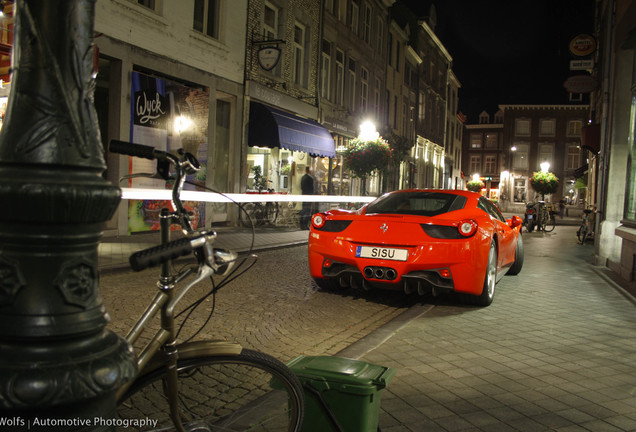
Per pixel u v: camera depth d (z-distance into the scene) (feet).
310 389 6.73
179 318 15.58
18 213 4.01
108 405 4.52
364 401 6.57
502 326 15.92
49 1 4.19
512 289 22.80
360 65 80.43
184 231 5.98
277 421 7.27
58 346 4.19
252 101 51.06
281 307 17.92
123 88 35.06
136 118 36.32
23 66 4.21
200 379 6.71
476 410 9.54
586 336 15.08
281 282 22.54
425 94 128.67
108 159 35.37
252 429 7.06
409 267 17.33
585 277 27.17
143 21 36.47
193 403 6.72
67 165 4.20
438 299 19.99
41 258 4.13
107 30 33.50
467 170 244.01
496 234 19.57
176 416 5.97
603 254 31.58
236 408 7.11
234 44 47.60
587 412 9.64
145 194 23.32
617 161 31.45
